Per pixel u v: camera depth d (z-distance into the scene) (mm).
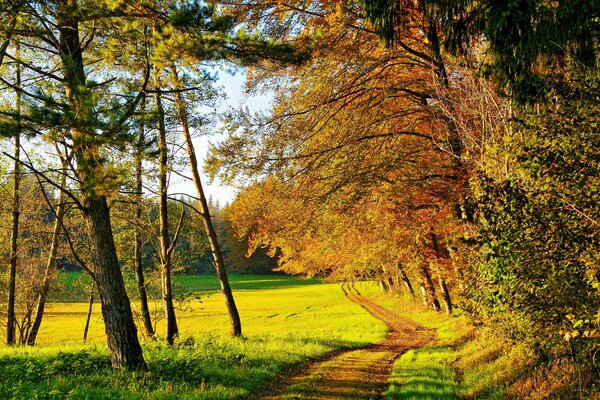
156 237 18438
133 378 9352
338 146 15773
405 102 17719
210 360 12180
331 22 14219
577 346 6242
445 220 16078
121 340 10211
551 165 5438
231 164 16031
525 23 7844
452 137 14039
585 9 7230
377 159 15789
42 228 22125
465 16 9969
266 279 99688
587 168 5348
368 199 16953
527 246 5762
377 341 21750
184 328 34125
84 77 8953
